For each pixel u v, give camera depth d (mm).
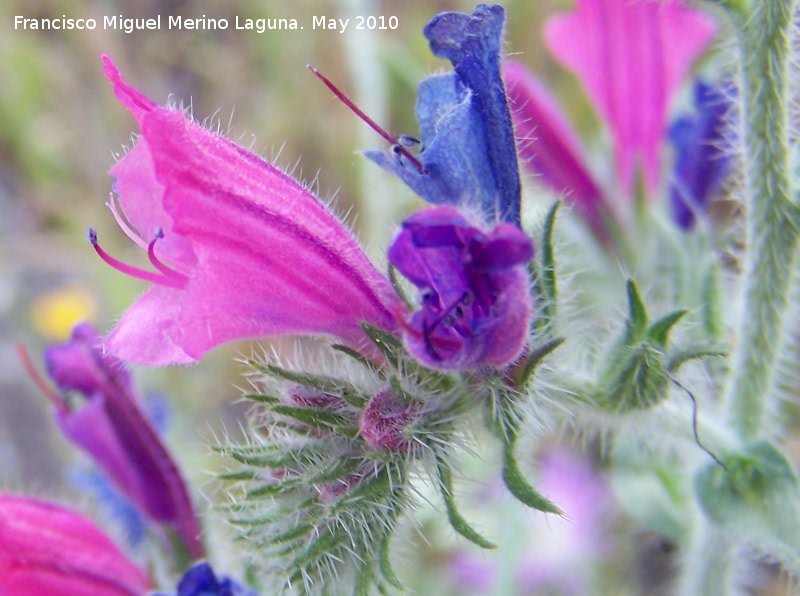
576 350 111
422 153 101
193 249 99
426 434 101
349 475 102
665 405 113
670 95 132
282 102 203
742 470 114
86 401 118
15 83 228
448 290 94
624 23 131
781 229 112
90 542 115
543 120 128
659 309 126
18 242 226
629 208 132
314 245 99
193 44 221
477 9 99
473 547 147
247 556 109
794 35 110
